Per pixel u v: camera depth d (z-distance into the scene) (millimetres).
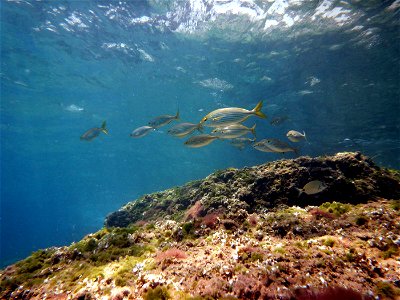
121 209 10242
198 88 24812
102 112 32031
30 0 14047
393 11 13242
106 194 83188
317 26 15188
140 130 8500
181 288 3287
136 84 24281
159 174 59625
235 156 41562
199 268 3635
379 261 3453
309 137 28266
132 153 53406
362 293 2848
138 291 3346
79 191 100750
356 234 4113
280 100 24578
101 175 77688
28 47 18359
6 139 47031
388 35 14984
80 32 16797
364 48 16375
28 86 24594
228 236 4676
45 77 22859
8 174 93688
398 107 21453
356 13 13789
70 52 19031
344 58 17656
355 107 22656
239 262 3684
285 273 3285
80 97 27328
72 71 21781
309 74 20016
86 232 41656
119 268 4027
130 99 27922
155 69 21531
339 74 19375
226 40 17406
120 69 21516
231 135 5898
